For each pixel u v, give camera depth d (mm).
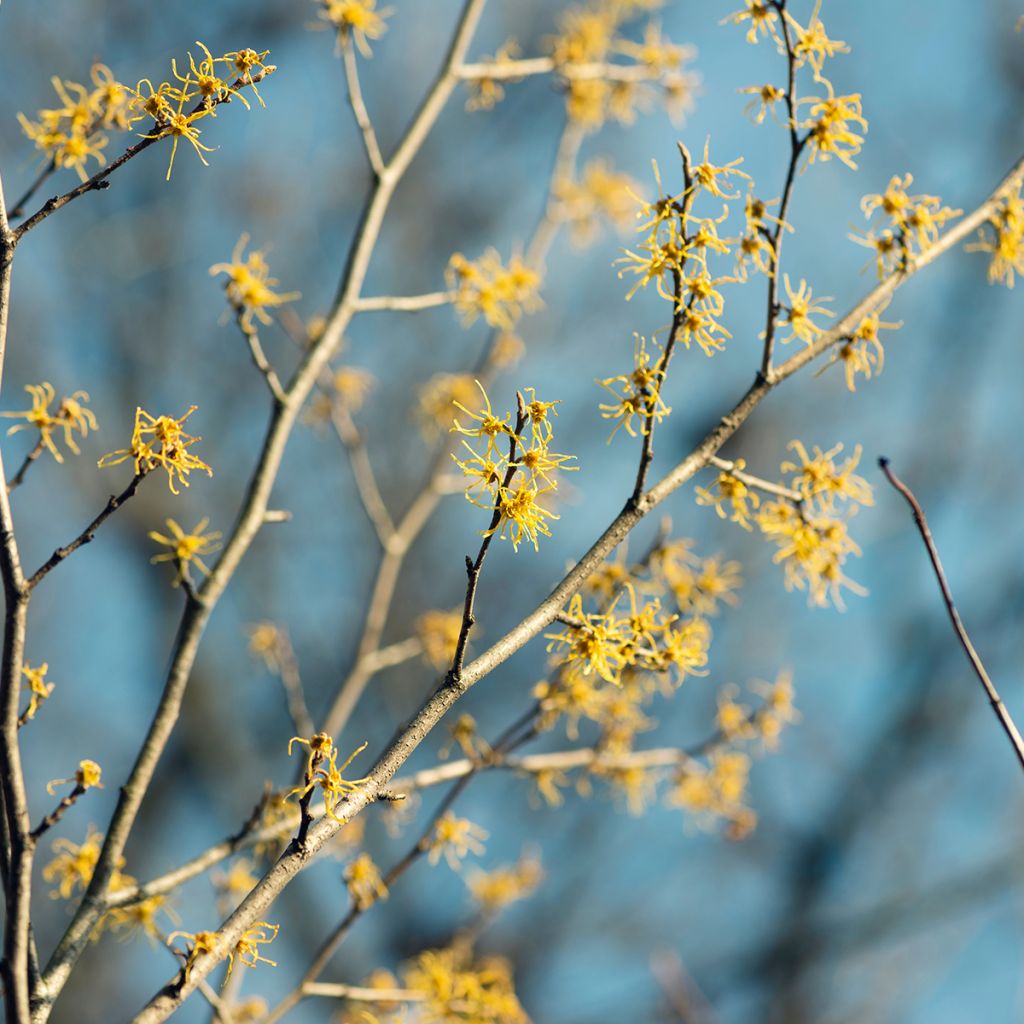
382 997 2979
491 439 2061
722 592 2992
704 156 2254
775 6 2406
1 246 2027
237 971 3018
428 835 2984
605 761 3330
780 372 2381
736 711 3633
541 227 4488
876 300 2494
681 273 2209
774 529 2584
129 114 2578
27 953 2041
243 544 2742
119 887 2670
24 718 2039
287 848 1945
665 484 2242
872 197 2549
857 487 2586
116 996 7602
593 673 3023
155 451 2184
